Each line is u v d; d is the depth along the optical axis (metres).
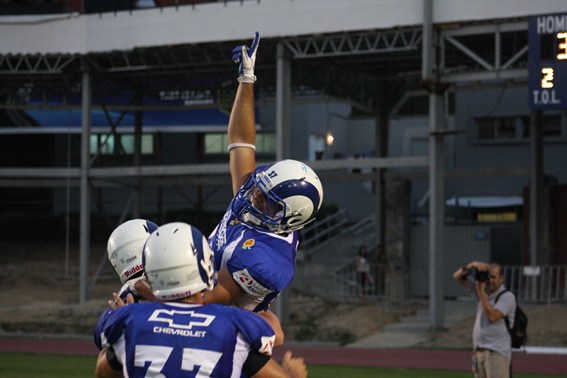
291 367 7.20
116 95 58.00
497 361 18.31
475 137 68.25
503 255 55.84
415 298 52.22
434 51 41.22
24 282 57.88
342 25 42.81
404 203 52.12
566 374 31.45
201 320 6.70
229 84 56.53
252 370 6.79
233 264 7.31
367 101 58.88
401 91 60.25
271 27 44.34
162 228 6.89
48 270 61.03
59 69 50.34
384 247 55.62
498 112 67.31
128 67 49.66
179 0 52.84
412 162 42.44
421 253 52.66
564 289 47.56
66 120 70.06
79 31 49.44
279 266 7.36
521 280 46.59
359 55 47.78
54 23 49.94
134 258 8.22
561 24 37.81
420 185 74.75
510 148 67.50
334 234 66.50
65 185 62.38
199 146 71.62
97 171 50.72
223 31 45.62
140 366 6.67
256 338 6.72
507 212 65.50
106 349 6.93
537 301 45.31
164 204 72.56
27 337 45.78
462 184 69.00
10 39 50.41
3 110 70.69
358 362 35.44
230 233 7.52
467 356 37.12
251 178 7.60
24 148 73.25
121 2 51.97
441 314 41.84
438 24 40.88
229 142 8.75
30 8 55.28
